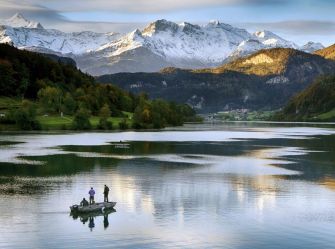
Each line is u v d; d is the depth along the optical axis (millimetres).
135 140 191250
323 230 62688
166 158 131250
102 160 125000
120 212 70625
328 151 154375
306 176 102375
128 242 57750
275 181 95875
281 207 74188
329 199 79750
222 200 78375
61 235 59906
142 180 95500
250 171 108812
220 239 59094
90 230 61938
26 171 104812
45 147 156125
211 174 103938
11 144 164875
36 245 56312
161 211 71250
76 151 145125
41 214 68938
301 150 157500
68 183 91312
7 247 55531
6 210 70688
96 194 81875
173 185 90562
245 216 68875
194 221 66250
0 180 93500
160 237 59594
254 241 58469
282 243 57812
